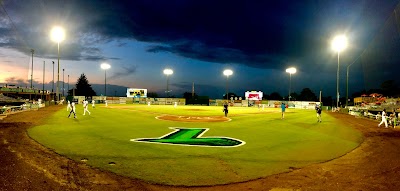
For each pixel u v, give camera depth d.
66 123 21.41
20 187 7.06
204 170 9.15
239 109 56.12
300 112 46.09
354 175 8.98
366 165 10.31
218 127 21.47
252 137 16.53
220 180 8.21
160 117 29.98
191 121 26.14
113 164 9.60
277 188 7.66
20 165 9.05
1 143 12.58
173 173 8.74
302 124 25.00
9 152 10.81
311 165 10.18
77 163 9.62
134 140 14.55
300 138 16.56
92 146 12.61
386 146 14.47
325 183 8.13
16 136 14.70
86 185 7.48
